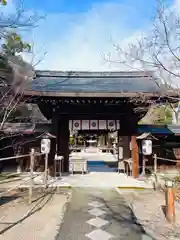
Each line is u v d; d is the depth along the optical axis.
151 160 13.28
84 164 12.66
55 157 10.71
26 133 12.69
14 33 6.59
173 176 11.25
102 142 37.94
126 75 13.30
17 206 6.20
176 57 7.05
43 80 12.44
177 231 4.56
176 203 6.51
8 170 13.31
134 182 9.62
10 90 8.59
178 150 13.62
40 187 8.70
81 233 4.44
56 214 5.55
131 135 11.03
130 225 4.88
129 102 10.34
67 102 10.65
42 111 12.34
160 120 22.83
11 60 9.05
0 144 13.52
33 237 4.22
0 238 4.14
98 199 7.04
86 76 13.36
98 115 11.47
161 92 8.23
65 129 12.32
